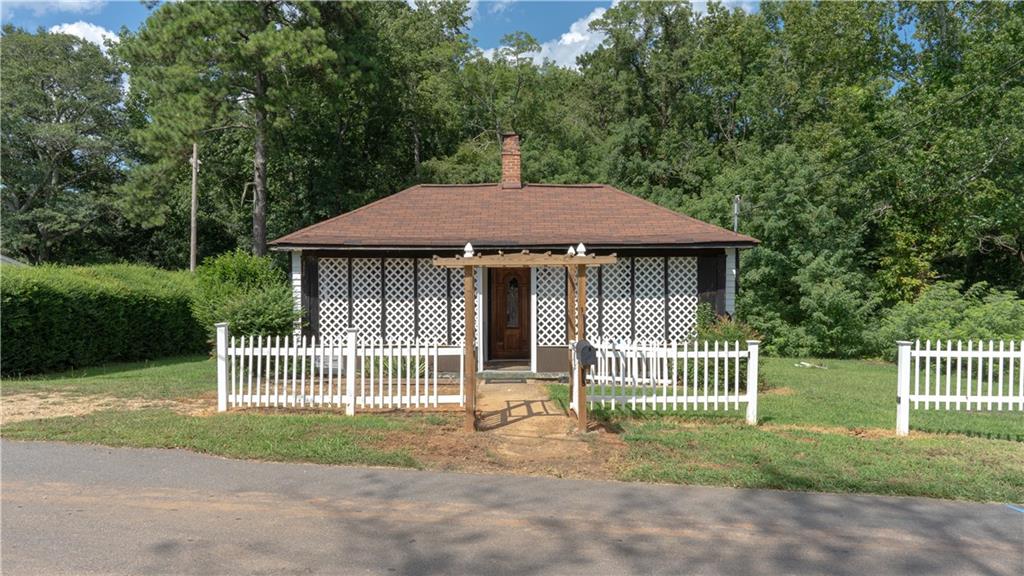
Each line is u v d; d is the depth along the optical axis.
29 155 35.12
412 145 34.16
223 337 9.16
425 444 7.52
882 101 26.62
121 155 36.66
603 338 13.74
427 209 15.22
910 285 23.86
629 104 36.91
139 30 22.41
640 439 7.83
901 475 6.57
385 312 13.90
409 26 33.03
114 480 6.16
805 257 21.61
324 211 30.09
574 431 8.30
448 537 4.93
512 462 6.98
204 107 21.66
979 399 8.45
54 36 35.56
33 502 5.54
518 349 15.20
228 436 7.57
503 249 13.48
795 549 4.82
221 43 20.97
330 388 9.16
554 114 34.34
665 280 13.72
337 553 4.60
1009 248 25.19
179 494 5.80
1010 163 22.12
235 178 33.16
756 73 32.94
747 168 24.30
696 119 35.88
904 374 8.43
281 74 22.25
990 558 4.71
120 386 11.28
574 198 15.95
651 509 5.63
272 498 5.75
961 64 25.97
